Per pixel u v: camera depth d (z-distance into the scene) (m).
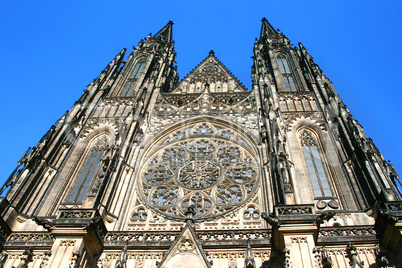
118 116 65.88
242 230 41.12
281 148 47.22
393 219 36.72
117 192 48.78
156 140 59.84
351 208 45.62
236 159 55.25
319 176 52.09
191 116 64.19
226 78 79.75
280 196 41.44
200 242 38.66
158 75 79.69
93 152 59.75
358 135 50.72
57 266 34.44
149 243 40.09
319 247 37.41
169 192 50.47
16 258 40.28
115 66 83.00
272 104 61.12
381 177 43.91
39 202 48.62
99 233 39.62
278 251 37.81
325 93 66.00
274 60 83.06
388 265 34.84
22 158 51.00
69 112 63.81
